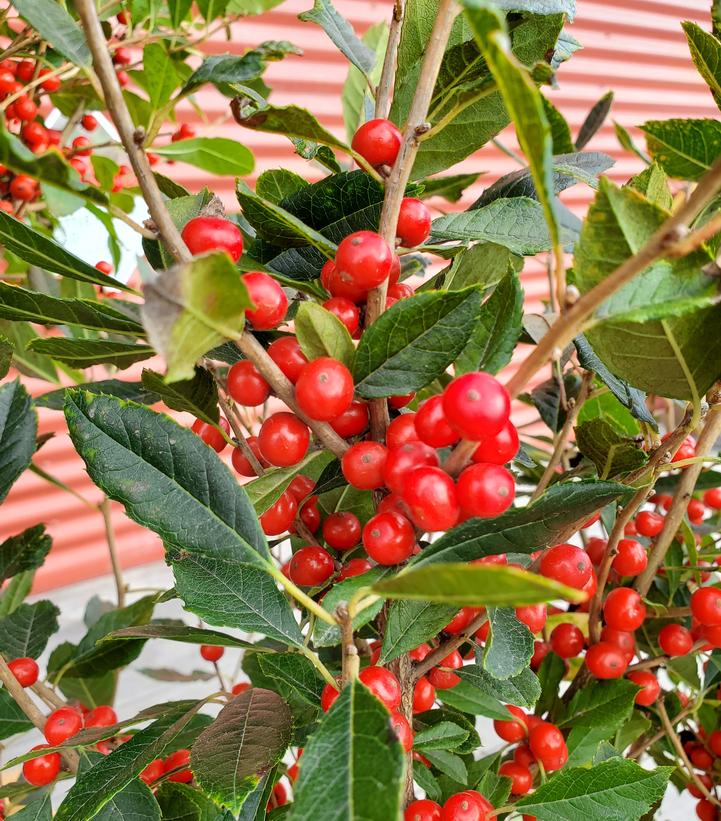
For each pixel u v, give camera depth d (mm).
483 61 136
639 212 99
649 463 143
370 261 116
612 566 185
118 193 306
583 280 106
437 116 152
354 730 98
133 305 160
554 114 137
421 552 118
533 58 143
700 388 125
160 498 120
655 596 210
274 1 269
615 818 149
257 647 147
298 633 131
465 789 180
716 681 212
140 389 181
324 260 152
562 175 170
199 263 88
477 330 125
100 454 120
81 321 133
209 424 145
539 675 205
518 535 117
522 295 119
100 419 121
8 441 175
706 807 216
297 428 123
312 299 154
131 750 139
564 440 180
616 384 157
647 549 194
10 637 206
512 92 85
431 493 103
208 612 132
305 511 169
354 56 152
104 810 153
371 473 118
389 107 162
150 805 154
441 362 120
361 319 137
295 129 122
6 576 206
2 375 170
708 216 143
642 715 211
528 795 155
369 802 91
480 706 177
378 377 123
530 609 144
